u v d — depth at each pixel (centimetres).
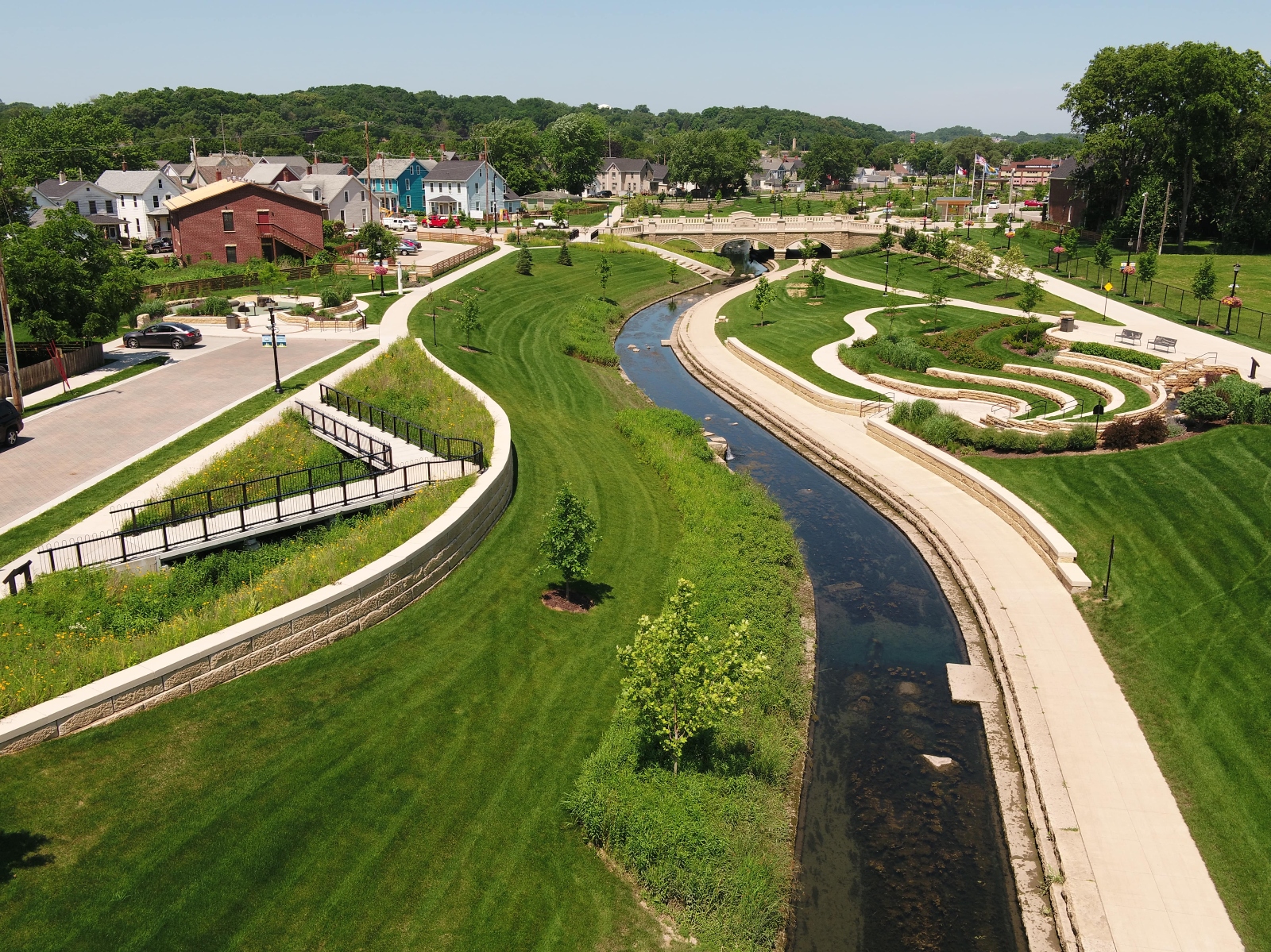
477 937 1548
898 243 10412
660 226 11338
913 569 3331
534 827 1814
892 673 2681
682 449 4144
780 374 5638
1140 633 2670
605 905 1667
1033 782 2136
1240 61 8400
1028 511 3406
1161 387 4709
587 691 2275
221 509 2658
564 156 16325
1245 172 8819
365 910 1557
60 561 2428
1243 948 1678
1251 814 1970
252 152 19988
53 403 3847
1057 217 11112
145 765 1756
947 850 2011
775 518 3569
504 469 3197
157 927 1449
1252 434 3747
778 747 2216
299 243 8206
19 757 1698
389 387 4125
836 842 2028
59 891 1473
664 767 1995
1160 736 2250
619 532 3225
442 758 1944
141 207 10906
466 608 2531
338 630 2262
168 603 2303
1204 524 3141
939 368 5594
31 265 4216
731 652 1980
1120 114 9175
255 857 1608
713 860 1769
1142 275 7194
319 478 3127
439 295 6556
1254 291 7225
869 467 4150
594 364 5947
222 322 5591
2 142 13850
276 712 1969
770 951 1691
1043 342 6028
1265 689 2323
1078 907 1767
